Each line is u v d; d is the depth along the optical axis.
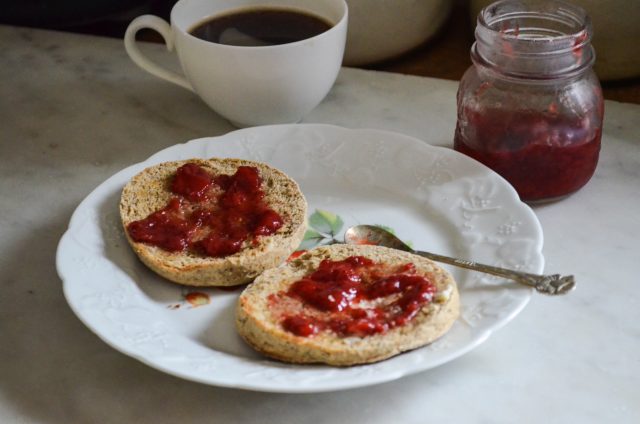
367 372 0.48
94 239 0.57
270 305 0.52
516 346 0.53
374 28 0.73
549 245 0.59
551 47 0.57
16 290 0.57
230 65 0.63
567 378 0.51
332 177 0.63
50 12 0.80
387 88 0.73
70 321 0.55
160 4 0.81
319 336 0.50
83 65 0.76
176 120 0.71
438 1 0.74
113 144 0.68
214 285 0.55
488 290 0.53
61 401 0.51
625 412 0.49
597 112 0.60
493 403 0.50
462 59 0.77
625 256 0.58
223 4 0.68
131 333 0.51
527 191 0.61
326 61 0.65
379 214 0.61
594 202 0.62
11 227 0.61
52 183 0.65
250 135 0.64
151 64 0.68
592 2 0.67
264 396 0.51
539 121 0.59
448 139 0.68
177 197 0.59
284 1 0.68
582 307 0.55
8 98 0.73
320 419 0.49
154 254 0.56
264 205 0.58
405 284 0.52
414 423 0.49
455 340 0.50
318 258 0.55
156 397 0.51
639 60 0.71
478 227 0.58
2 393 0.51
